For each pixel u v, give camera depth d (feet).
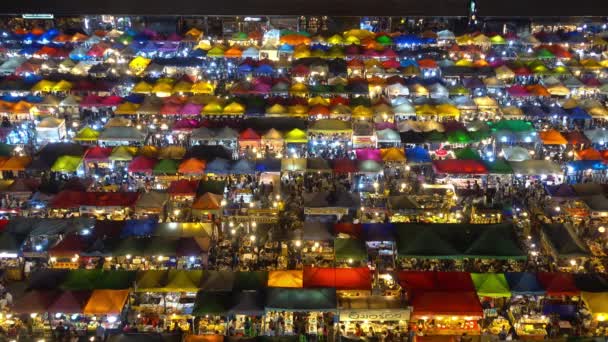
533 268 112.57
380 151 145.18
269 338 90.63
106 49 216.74
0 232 113.19
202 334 92.73
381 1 260.62
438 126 157.58
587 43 226.58
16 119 172.86
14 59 204.85
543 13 244.01
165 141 160.15
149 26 250.37
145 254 108.58
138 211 124.98
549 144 151.74
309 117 170.30
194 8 250.16
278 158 143.84
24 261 112.78
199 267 111.75
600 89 186.39
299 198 136.67
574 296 100.17
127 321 99.76
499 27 249.96
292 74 198.29
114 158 143.43
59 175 144.56
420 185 137.08
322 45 224.94
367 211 126.82
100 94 187.42
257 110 168.66
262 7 253.24
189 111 167.94
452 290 98.22
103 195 127.54
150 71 199.31
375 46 219.82
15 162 140.26
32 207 128.06
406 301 97.14
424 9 252.21
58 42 228.84
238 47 218.59
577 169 141.38
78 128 166.81
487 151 154.30
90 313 94.99
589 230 124.06
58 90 182.80
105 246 109.81
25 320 98.89
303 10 251.60
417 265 112.47
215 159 141.08
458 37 231.91
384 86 186.39
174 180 140.15
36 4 250.98
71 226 116.98
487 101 173.17
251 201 133.08
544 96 182.19
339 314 94.99
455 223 115.34
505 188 138.51
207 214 124.47
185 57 208.33
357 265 111.55
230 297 97.66
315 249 115.34
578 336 92.94
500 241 110.42
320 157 148.66
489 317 100.94
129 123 161.79
